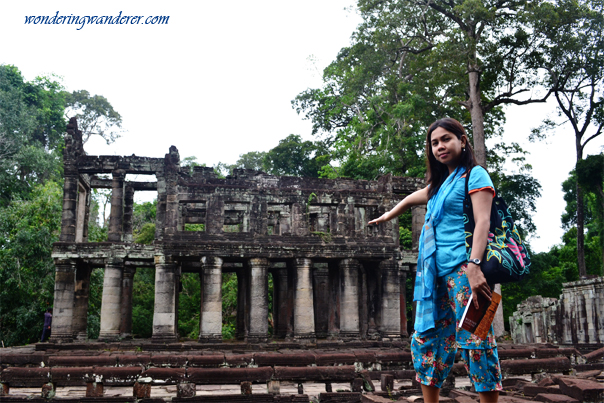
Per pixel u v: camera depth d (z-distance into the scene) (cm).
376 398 1094
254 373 1277
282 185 3516
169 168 3092
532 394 1136
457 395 1144
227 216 4075
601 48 3894
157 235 3155
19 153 5297
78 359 1509
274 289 4044
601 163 4256
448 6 4469
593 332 3338
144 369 1263
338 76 5969
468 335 476
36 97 6391
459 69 4184
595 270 5519
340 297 3186
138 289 5103
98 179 3447
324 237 3194
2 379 1243
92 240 4112
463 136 518
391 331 3225
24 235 3681
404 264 3609
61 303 2964
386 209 3422
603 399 1004
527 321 4159
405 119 4947
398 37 4516
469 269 454
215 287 2978
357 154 5434
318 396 1322
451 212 497
